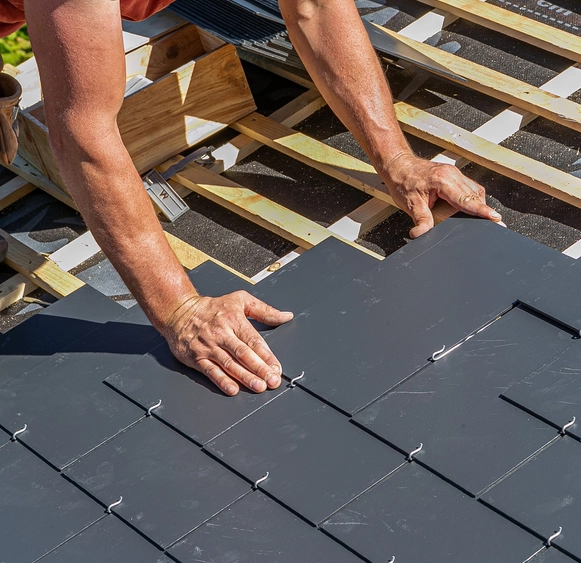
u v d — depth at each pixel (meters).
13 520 2.13
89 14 2.23
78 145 2.41
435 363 2.27
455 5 4.24
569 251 3.37
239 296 2.52
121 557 2.00
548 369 2.18
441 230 2.69
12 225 3.90
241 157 3.93
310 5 3.14
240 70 3.91
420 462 2.05
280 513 2.02
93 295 2.81
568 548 1.83
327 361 2.35
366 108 3.21
